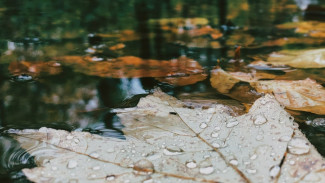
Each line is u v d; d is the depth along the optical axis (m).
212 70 0.32
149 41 0.41
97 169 0.21
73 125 0.24
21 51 0.36
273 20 0.54
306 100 0.27
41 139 0.23
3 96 0.28
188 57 0.35
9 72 0.31
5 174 0.21
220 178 0.21
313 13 0.58
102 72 0.31
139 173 0.21
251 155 0.22
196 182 0.21
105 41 0.41
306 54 0.35
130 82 0.30
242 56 0.35
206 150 0.22
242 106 0.26
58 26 0.50
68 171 0.21
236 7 0.67
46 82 0.30
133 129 0.24
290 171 0.21
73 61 0.34
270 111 0.24
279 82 0.29
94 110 0.26
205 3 0.73
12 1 0.75
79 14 0.60
